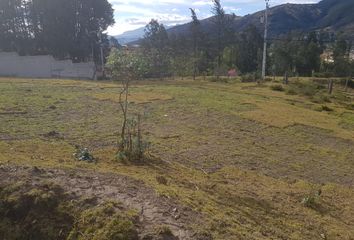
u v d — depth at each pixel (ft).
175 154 34.63
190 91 76.07
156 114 51.21
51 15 132.36
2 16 132.16
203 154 35.76
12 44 135.95
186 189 23.07
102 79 116.47
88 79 112.68
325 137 48.49
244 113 56.54
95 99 59.26
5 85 71.05
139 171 25.50
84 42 141.18
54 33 133.80
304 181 32.09
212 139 41.47
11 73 114.01
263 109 61.77
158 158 30.76
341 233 22.85
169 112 53.16
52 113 46.93
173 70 133.08
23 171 20.76
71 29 137.39
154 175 24.85
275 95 83.20
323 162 38.34
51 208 17.99
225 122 50.14
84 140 35.53
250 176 31.01
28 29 136.98
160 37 192.95
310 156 39.83
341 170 36.52
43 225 17.33
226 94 75.87
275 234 20.03
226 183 27.91
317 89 101.76
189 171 29.07
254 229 19.57
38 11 133.39
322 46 212.84
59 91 66.69
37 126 39.70
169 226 16.90
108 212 17.29
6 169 20.97
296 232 21.38
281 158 37.86
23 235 17.25
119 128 41.09
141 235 16.08
